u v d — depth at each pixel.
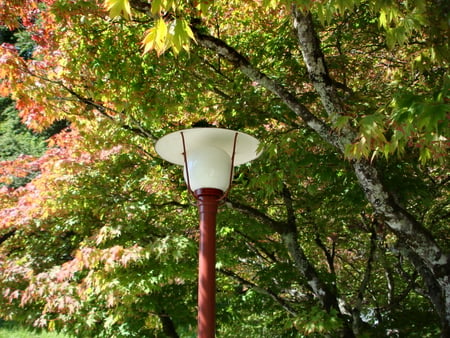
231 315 6.96
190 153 2.59
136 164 7.22
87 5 4.62
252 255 7.15
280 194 6.63
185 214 7.05
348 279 9.34
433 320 6.46
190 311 6.58
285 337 6.88
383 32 5.35
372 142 3.03
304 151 5.00
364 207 6.05
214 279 2.36
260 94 5.45
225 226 6.29
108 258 5.29
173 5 2.41
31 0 5.56
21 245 8.01
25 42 11.83
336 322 5.26
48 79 5.77
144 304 6.12
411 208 6.83
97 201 6.79
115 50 4.98
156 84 5.36
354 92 5.37
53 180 6.96
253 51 5.91
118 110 5.45
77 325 6.09
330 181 5.37
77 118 6.57
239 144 2.67
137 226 6.30
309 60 4.21
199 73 5.93
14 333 12.04
